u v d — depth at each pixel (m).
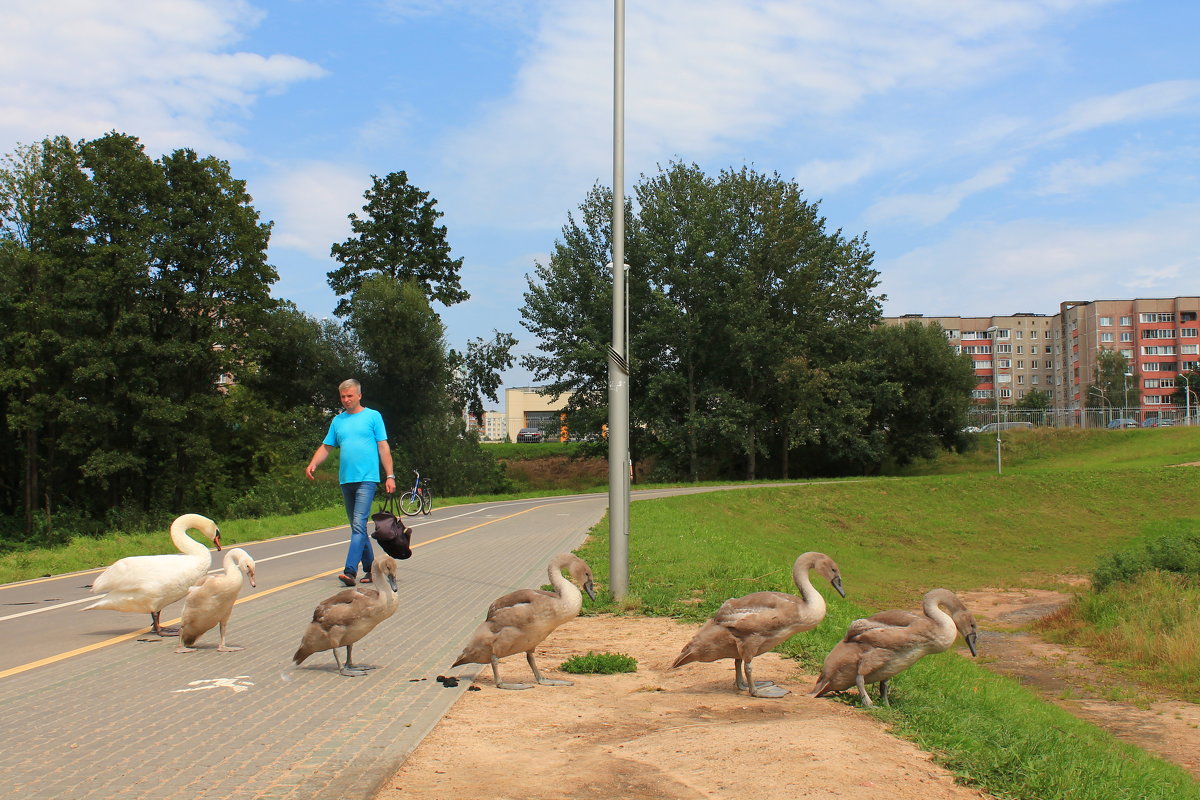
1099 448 75.00
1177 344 149.75
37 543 39.66
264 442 49.88
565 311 64.25
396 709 6.09
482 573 13.80
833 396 61.59
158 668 7.39
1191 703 15.24
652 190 64.00
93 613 10.48
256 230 46.12
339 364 63.56
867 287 63.78
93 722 5.72
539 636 6.86
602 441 64.25
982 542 42.47
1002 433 80.56
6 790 4.42
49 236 41.94
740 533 35.88
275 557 16.66
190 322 45.00
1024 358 174.25
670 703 6.59
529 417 158.25
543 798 4.45
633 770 4.91
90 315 40.69
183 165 44.19
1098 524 46.09
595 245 65.00
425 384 62.66
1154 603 22.17
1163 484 50.94
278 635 8.91
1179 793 6.20
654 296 60.34
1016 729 6.83
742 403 59.22
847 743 5.50
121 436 42.91
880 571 35.94
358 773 4.71
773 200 62.00
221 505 49.09
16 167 45.69
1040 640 21.61
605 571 13.89
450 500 40.41
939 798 4.80
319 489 35.47
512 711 6.17
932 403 72.31
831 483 51.19
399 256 67.19
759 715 6.27
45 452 45.72
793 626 6.79
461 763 5.00
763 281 63.06
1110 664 18.50
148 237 42.16
